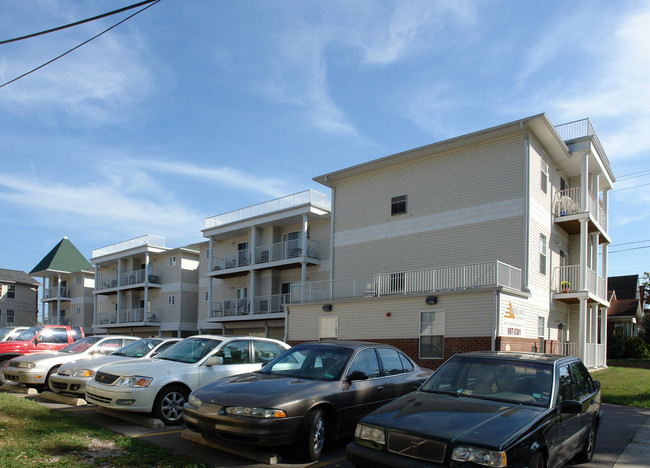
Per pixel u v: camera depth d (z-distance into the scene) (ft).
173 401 29.37
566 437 19.94
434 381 21.93
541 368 20.80
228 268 115.55
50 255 192.03
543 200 70.33
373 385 26.12
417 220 74.84
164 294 144.77
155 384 28.63
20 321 193.98
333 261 83.87
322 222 104.88
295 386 23.49
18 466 19.39
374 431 17.92
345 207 84.33
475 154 70.38
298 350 28.17
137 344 40.55
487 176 68.74
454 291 58.80
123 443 23.73
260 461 21.94
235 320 112.68
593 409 24.21
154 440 25.20
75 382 34.94
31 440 23.20
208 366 31.19
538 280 66.80
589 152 72.74
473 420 17.30
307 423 22.31
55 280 194.59
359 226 81.71
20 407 31.50
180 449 23.68
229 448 22.74
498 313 55.57
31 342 51.21
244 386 23.75
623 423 33.96
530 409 18.48
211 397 23.13
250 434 21.12
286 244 106.01
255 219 109.91
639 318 130.93
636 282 148.36
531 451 16.55
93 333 177.27
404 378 28.40
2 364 48.78
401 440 17.06
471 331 56.95
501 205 66.74
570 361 23.09
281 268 109.09
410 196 76.38
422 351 60.75
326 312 72.18
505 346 56.24
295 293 86.48
